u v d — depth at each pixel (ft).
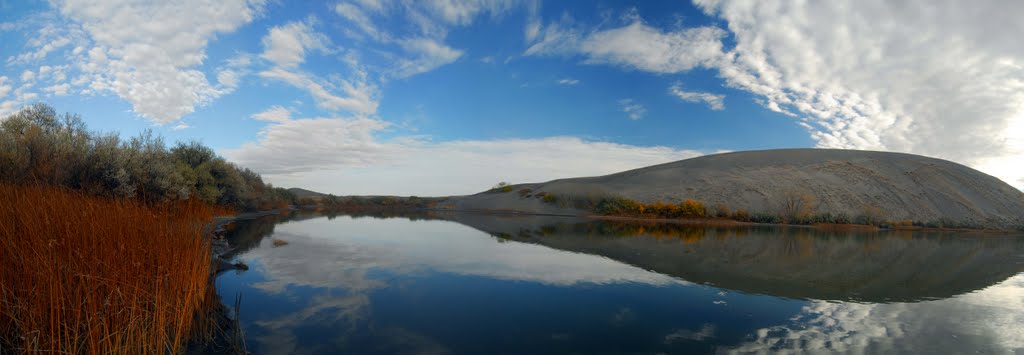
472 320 23.32
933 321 25.58
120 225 17.08
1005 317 26.61
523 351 18.85
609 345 19.92
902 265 51.08
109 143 50.85
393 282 32.22
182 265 18.19
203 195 80.59
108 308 14.02
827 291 33.71
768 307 27.76
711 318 24.81
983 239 108.47
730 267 44.68
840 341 21.49
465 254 49.21
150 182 53.93
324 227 85.87
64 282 14.17
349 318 22.89
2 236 13.64
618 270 40.55
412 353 18.19
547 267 41.29
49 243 13.64
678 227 118.32
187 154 100.12
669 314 25.44
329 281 31.78
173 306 16.89
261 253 44.88
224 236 59.26
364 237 66.33
